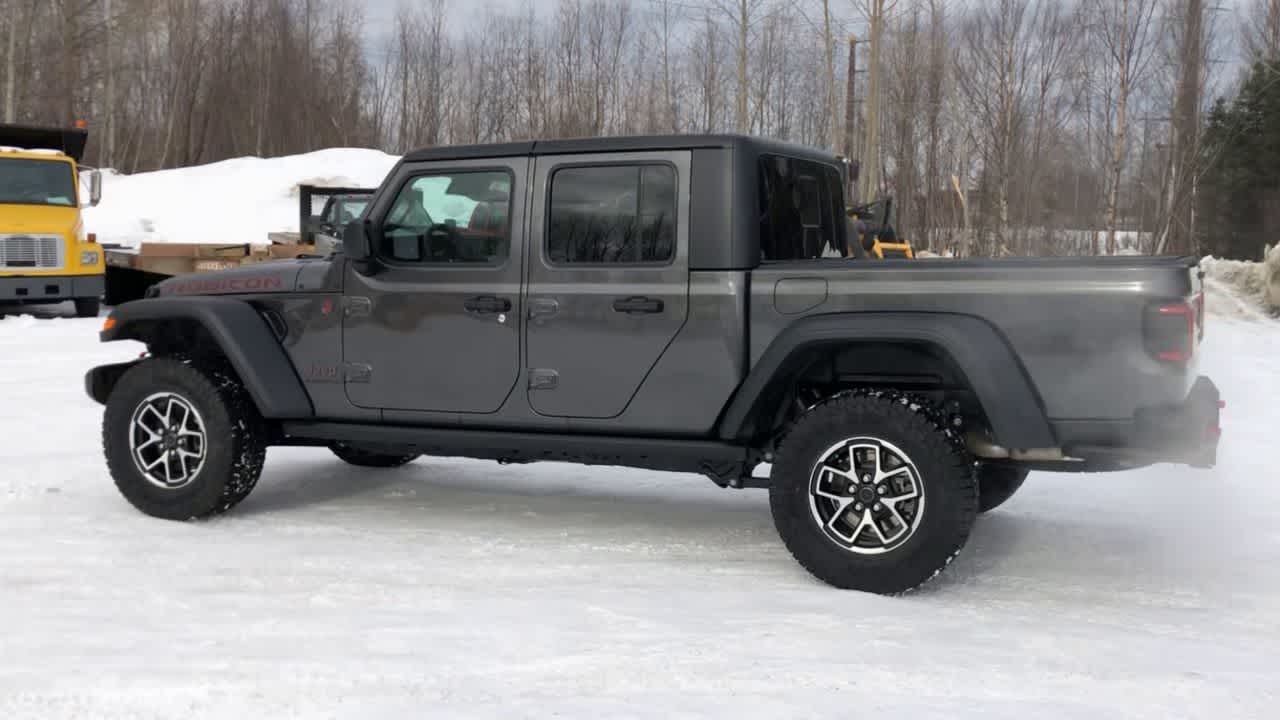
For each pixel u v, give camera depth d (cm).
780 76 3447
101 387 613
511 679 350
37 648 375
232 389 567
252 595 441
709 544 538
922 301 451
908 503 457
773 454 512
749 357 482
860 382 497
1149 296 422
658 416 496
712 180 486
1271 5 3600
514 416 522
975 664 370
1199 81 2878
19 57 5197
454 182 534
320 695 334
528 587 458
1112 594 462
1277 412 952
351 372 552
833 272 467
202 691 337
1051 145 3045
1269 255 2100
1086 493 664
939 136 3172
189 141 6519
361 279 549
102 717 318
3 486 643
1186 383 425
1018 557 519
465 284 527
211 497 561
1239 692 347
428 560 500
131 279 1980
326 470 724
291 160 4341
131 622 405
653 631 400
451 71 5494
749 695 338
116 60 6138
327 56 6562
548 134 4400
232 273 581
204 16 6588
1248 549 534
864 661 371
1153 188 3134
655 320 492
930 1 3059
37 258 1736
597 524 579
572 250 511
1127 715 327
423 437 542
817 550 461
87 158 6562
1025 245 3073
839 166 584
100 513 584
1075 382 431
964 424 473
